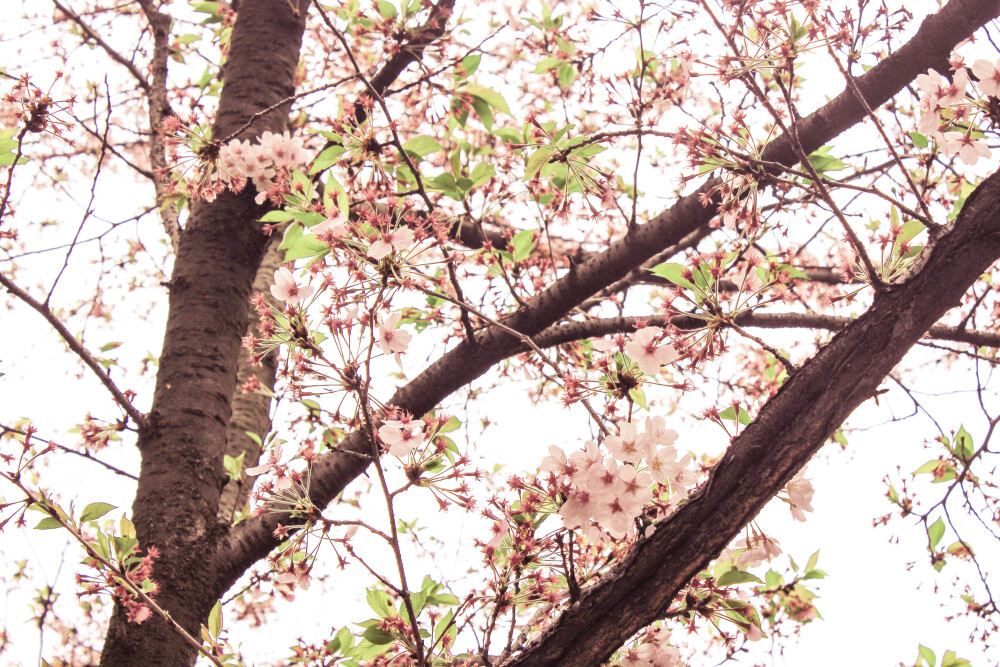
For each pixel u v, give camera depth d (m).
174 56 5.24
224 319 3.09
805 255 4.57
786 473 1.99
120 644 2.37
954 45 3.03
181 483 2.70
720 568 2.32
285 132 3.38
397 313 2.18
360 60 4.85
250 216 3.27
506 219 4.13
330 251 2.37
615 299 4.70
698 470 2.22
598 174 3.10
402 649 2.25
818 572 3.52
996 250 1.96
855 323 2.03
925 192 4.13
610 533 2.25
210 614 2.46
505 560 2.23
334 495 2.98
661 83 3.18
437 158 4.39
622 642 2.01
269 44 3.73
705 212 3.21
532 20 4.48
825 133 3.14
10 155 2.81
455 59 3.58
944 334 4.04
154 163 4.04
